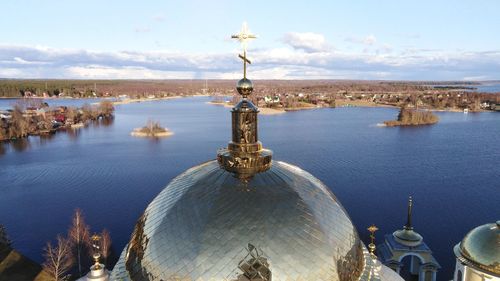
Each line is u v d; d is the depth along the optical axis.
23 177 77.81
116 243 49.28
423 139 120.19
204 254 12.53
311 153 99.31
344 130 138.25
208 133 134.50
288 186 14.43
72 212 59.34
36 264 43.06
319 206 14.30
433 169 84.06
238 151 15.55
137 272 13.84
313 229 13.35
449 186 72.44
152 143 115.31
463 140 118.50
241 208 13.31
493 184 73.56
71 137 125.19
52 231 52.62
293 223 13.18
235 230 12.82
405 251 36.59
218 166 15.53
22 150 103.44
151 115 194.50
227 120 172.12
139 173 81.56
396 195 67.44
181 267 12.62
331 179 76.62
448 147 107.50
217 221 13.07
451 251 48.00
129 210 60.25
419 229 53.81
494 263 21.84
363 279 14.51
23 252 46.53
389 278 20.62
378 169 84.00
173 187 15.30
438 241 50.44
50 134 130.00
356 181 75.38
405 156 96.19
